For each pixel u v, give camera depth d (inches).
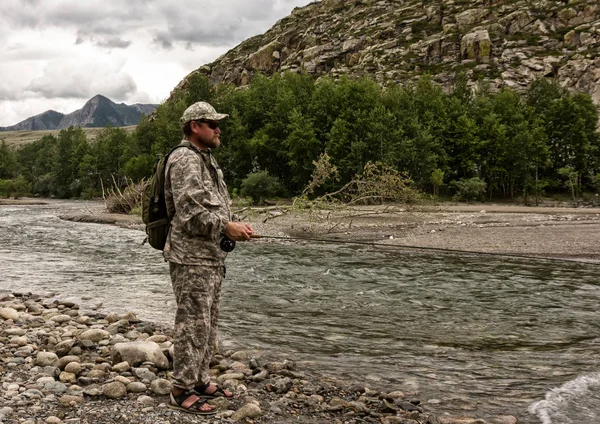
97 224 1254.3
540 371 211.8
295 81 3400.6
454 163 2908.5
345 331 284.0
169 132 3154.5
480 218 1309.1
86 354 213.0
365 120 2578.7
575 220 1231.5
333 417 155.9
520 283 460.8
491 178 2849.4
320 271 525.3
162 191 153.9
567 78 3814.0
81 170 3973.9
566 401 175.0
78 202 3105.3
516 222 1181.7
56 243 807.1
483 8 4913.9
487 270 541.6
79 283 438.0
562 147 3078.2
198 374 157.8
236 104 3221.0
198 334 152.0
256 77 3427.7
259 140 2815.0
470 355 237.1
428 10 5226.4
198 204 145.3
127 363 192.1
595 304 367.6
